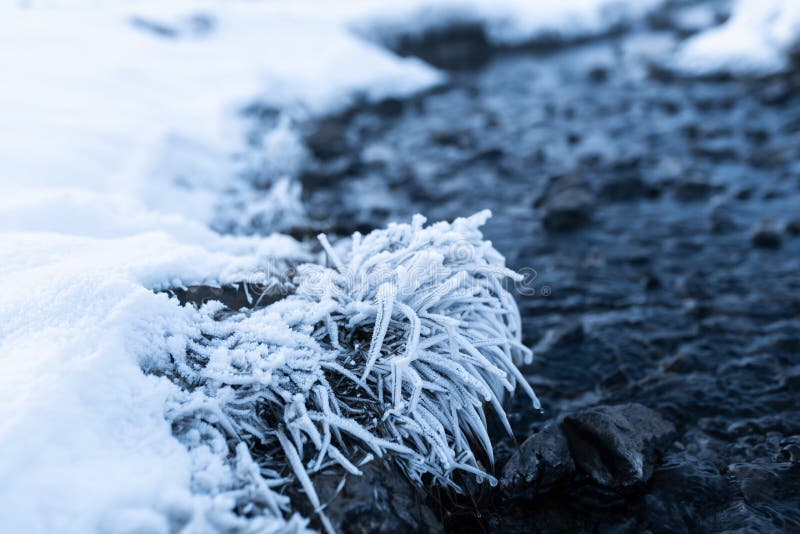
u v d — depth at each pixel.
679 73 10.91
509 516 2.78
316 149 7.89
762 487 2.88
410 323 2.71
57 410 2.00
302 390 2.48
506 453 3.07
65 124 6.23
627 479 2.88
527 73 12.07
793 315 4.34
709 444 3.20
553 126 8.97
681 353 3.93
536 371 3.81
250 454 2.35
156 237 3.18
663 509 2.81
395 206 6.44
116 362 2.25
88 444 2.00
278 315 2.72
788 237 5.48
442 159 7.86
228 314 2.79
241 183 6.62
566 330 4.15
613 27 14.13
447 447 2.52
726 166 7.15
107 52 9.12
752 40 10.70
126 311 2.41
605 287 4.86
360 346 2.71
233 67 9.72
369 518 2.20
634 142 8.12
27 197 3.74
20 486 1.81
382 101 9.95
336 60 10.43
